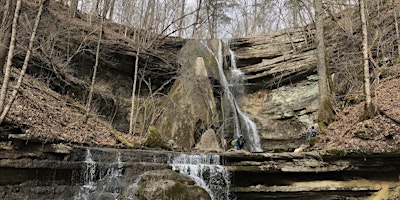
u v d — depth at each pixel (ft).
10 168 23.26
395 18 53.52
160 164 31.22
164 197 23.61
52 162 25.43
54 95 45.44
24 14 46.52
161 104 65.51
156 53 71.56
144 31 81.35
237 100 74.74
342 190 29.45
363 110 40.24
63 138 30.30
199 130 59.11
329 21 73.00
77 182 27.09
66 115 39.75
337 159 30.40
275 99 70.44
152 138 41.50
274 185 32.55
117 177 28.89
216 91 71.41
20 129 25.89
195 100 61.31
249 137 68.18
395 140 29.94
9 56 25.45
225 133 67.31
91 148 28.86
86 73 64.08
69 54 58.90
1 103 24.47
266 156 32.50
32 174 24.44
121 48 65.82
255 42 82.43
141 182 27.04
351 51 59.47
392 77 48.21
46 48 50.11
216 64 73.67
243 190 31.42
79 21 70.59
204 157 33.71
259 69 73.00
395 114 34.14
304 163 31.12
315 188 30.01
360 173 30.58
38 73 50.57
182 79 64.39
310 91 65.00
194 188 25.89
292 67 67.72
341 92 57.52
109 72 68.13
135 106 65.36
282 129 65.46
